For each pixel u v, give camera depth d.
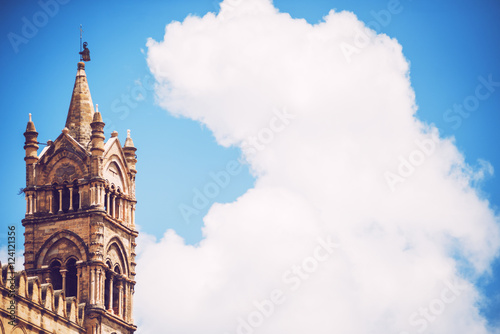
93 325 140.88
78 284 143.62
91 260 144.12
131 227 153.12
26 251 147.00
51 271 146.00
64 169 149.12
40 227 147.50
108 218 147.50
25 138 150.75
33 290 127.88
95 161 148.00
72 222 146.50
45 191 149.00
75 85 155.38
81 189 147.88
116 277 149.00
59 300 134.00
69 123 153.25
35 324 127.50
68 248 145.75
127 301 149.75
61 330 133.50
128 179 154.12
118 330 146.62
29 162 150.00
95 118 149.50
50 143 152.00
